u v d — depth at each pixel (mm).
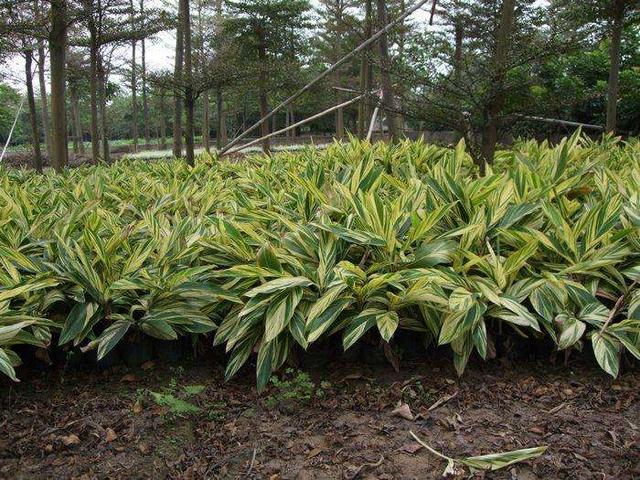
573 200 3219
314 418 2262
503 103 4551
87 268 2557
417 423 2193
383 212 2697
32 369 2643
